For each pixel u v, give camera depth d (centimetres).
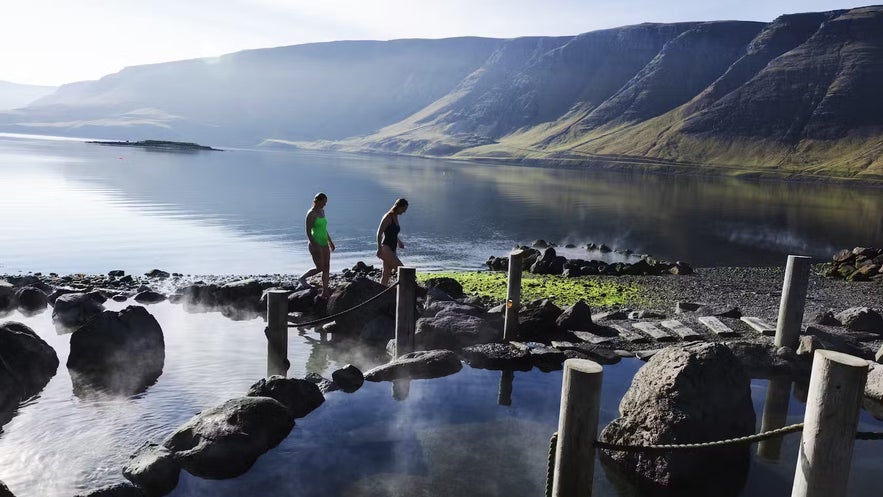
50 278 1495
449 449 665
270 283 1442
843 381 414
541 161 18312
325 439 684
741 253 2559
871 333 1112
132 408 746
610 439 671
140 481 564
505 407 791
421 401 804
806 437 438
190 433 639
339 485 585
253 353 983
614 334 1112
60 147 10056
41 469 590
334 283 1501
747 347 997
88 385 816
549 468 521
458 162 16662
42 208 2823
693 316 1244
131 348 920
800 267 977
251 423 656
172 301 1340
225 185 4725
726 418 648
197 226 2609
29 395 775
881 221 4234
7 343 806
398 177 7056
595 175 11131
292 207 3444
